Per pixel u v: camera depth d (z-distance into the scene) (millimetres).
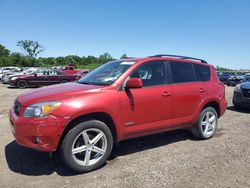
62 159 4176
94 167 4340
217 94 6219
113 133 4668
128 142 5805
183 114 5559
